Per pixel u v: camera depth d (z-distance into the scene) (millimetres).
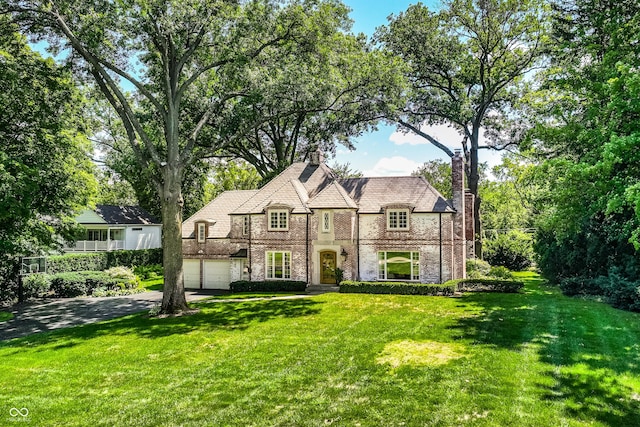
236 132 29906
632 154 15125
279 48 25750
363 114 38594
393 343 15656
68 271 36312
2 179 19188
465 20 39312
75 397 11398
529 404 9992
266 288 30938
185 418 9914
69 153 26625
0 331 20141
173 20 21062
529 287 31000
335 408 10148
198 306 25203
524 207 59688
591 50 22969
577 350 14211
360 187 34188
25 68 23141
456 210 32594
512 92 42219
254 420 9656
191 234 36344
